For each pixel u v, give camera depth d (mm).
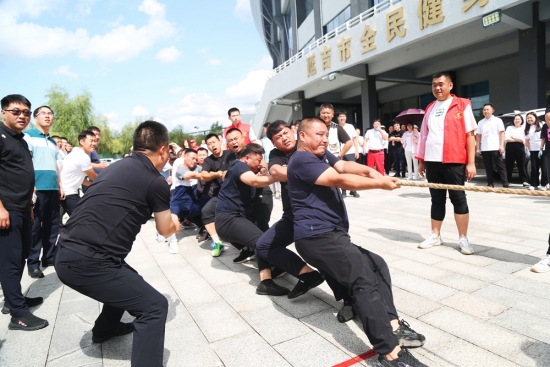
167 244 5316
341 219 2461
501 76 14953
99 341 2547
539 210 5578
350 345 2291
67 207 4879
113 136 39812
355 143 7691
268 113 24172
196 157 5109
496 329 2324
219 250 4457
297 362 2141
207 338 2494
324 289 3230
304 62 17312
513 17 9406
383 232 4871
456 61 15320
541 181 7254
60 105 27812
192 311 2939
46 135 4242
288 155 3557
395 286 3092
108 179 2146
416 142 9859
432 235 4090
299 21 25812
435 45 12664
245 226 3553
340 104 22797
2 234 2752
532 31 9812
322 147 2500
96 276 2029
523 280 3020
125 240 2141
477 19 10141
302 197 2477
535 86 9844
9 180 2781
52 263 4484
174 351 2354
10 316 3082
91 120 28984
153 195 2172
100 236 2043
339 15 19281
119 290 2031
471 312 2562
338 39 14695
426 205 6656
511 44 13344
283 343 2363
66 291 3617
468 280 3102
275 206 7992
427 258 3723
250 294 3219
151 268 4168
